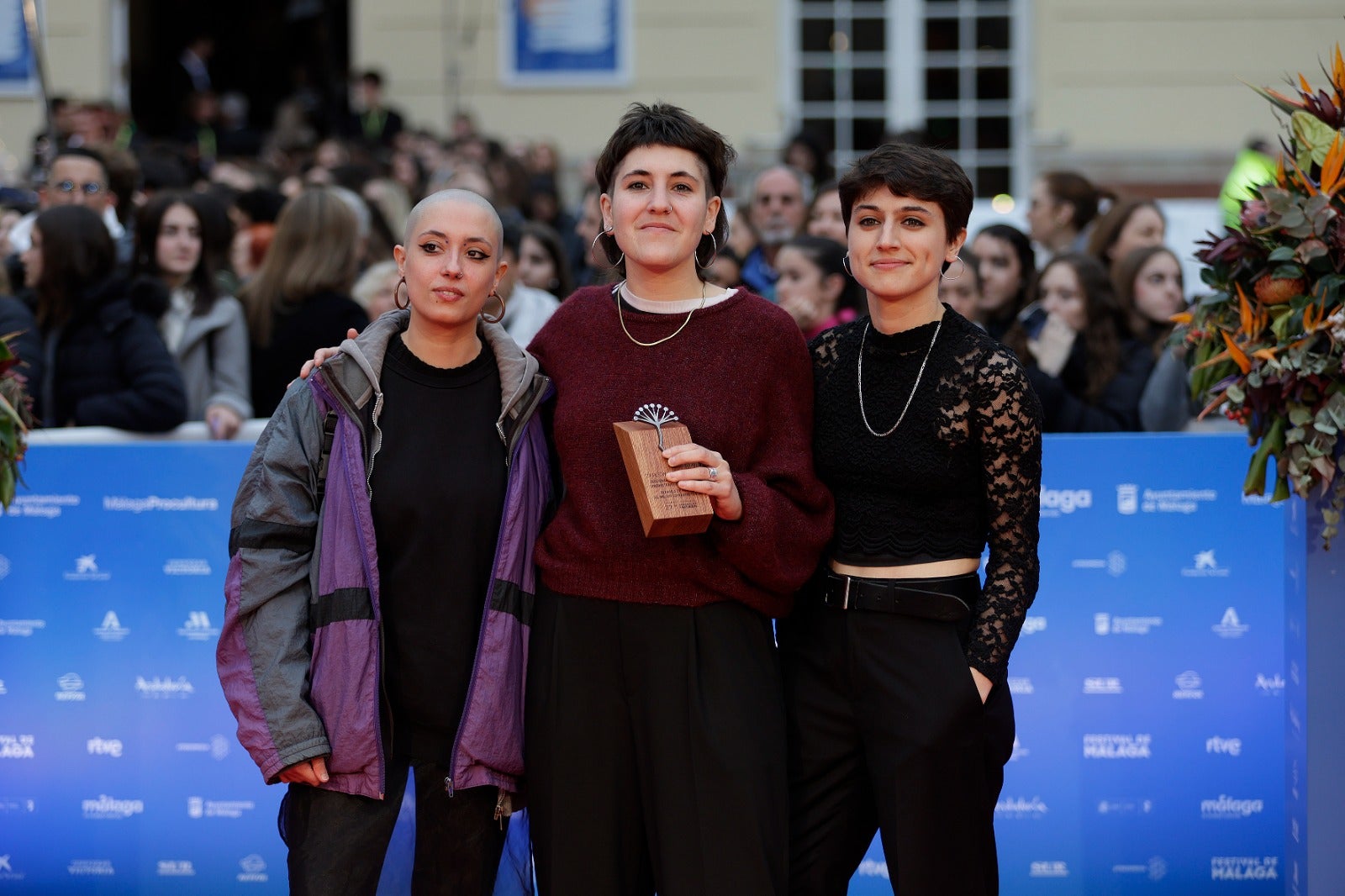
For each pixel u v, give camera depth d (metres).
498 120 18.41
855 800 4.64
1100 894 5.70
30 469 5.68
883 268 4.38
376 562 4.46
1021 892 5.71
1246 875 5.70
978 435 4.40
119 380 6.72
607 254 4.82
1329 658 4.86
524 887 5.02
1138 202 8.46
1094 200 9.41
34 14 9.93
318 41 22.20
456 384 4.63
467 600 4.55
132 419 6.54
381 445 4.54
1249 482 4.92
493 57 18.36
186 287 7.19
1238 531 5.67
